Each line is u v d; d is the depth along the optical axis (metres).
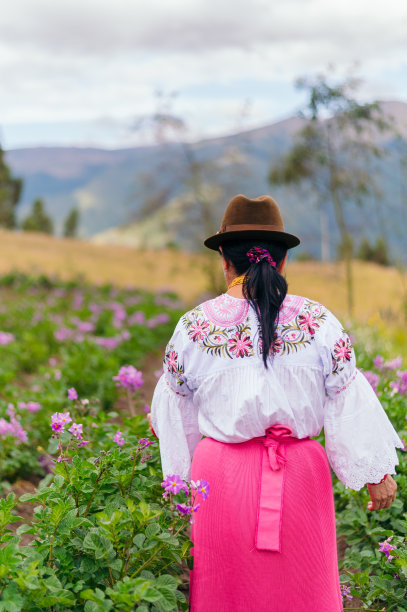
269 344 2.29
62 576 2.41
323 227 14.37
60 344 8.95
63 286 16.28
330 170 13.52
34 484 4.64
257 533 2.22
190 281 24.33
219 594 2.26
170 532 2.60
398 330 10.63
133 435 3.53
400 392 4.54
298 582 2.22
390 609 2.81
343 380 2.35
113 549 2.41
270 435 2.30
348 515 3.54
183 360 2.42
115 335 8.88
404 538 3.06
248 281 2.38
